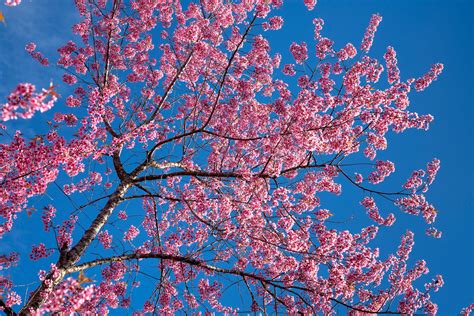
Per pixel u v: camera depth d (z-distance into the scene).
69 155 6.62
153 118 9.62
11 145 6.37
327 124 8.23
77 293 4.09
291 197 8.91
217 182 8.28
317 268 7.96
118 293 8.25
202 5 9.26
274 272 8.11
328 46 9.38
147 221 9.95
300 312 7.27
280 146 8.03
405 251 9.31
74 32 10.04
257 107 9.98
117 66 10.73
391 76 9.30
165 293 8.32
